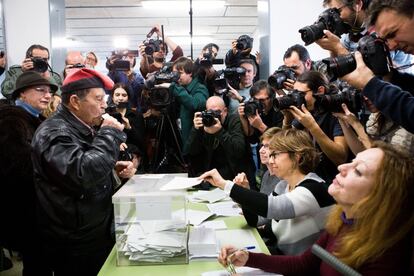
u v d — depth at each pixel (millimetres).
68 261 1727
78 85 1710
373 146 1129
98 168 1609
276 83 2264
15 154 1843
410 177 1012
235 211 2066
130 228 1524
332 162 1870
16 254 3098
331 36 1562
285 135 1714
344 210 1146
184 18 6602
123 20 6652
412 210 1008
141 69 3607
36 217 1777
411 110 1021
